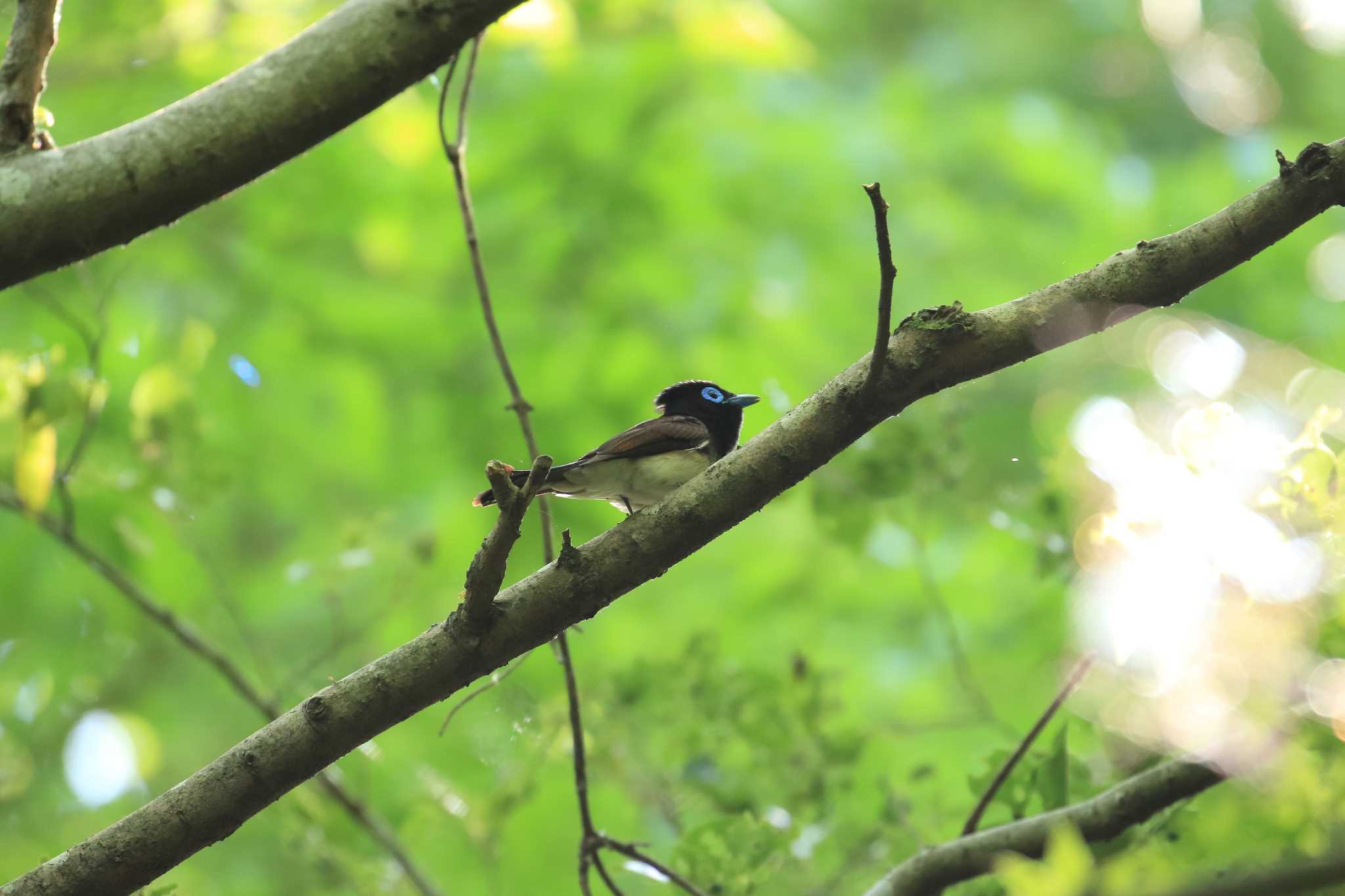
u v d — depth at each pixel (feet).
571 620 18.10
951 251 54.39
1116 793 22.27
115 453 38.96
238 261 46.83
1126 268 18.44
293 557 46.24
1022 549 46.03
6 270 16.12
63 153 16.31
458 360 47.83
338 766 34.91
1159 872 14.57
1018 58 65.87
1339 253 58.49
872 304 52.90
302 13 41.29
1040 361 57.52
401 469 47.75
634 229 49.29
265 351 46.85
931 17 66.13
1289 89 68.64
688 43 46.24
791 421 18.42
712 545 49.78
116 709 45.11
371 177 46.73
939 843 28.37
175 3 40.52
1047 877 14.16
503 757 28.12
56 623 42.60
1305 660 24.29
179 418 33.60
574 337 47.73
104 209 16.19
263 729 17.80
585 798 23.56
